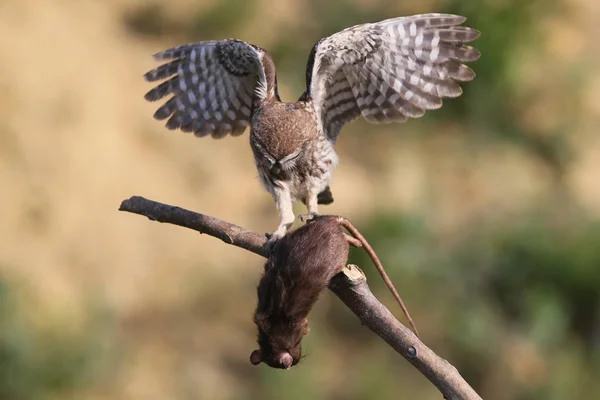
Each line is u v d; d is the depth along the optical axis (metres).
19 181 15.06
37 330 13.61
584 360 14.63
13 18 16.77
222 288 15.15
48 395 13.32
